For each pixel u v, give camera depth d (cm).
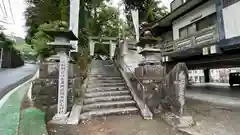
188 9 893
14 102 457
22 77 836
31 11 762
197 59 888
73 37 447
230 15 569
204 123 406
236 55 639
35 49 651
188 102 702
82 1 796
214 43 630
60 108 423
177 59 971
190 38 775
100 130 362
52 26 585
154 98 556
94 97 565
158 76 586
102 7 1491
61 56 432
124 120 437
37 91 519
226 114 493
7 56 1384
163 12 1228
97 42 1700
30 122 345
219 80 2145
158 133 344
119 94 611
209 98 805
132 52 980
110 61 1164
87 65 829
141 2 1009
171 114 432
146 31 637
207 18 780
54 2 702
